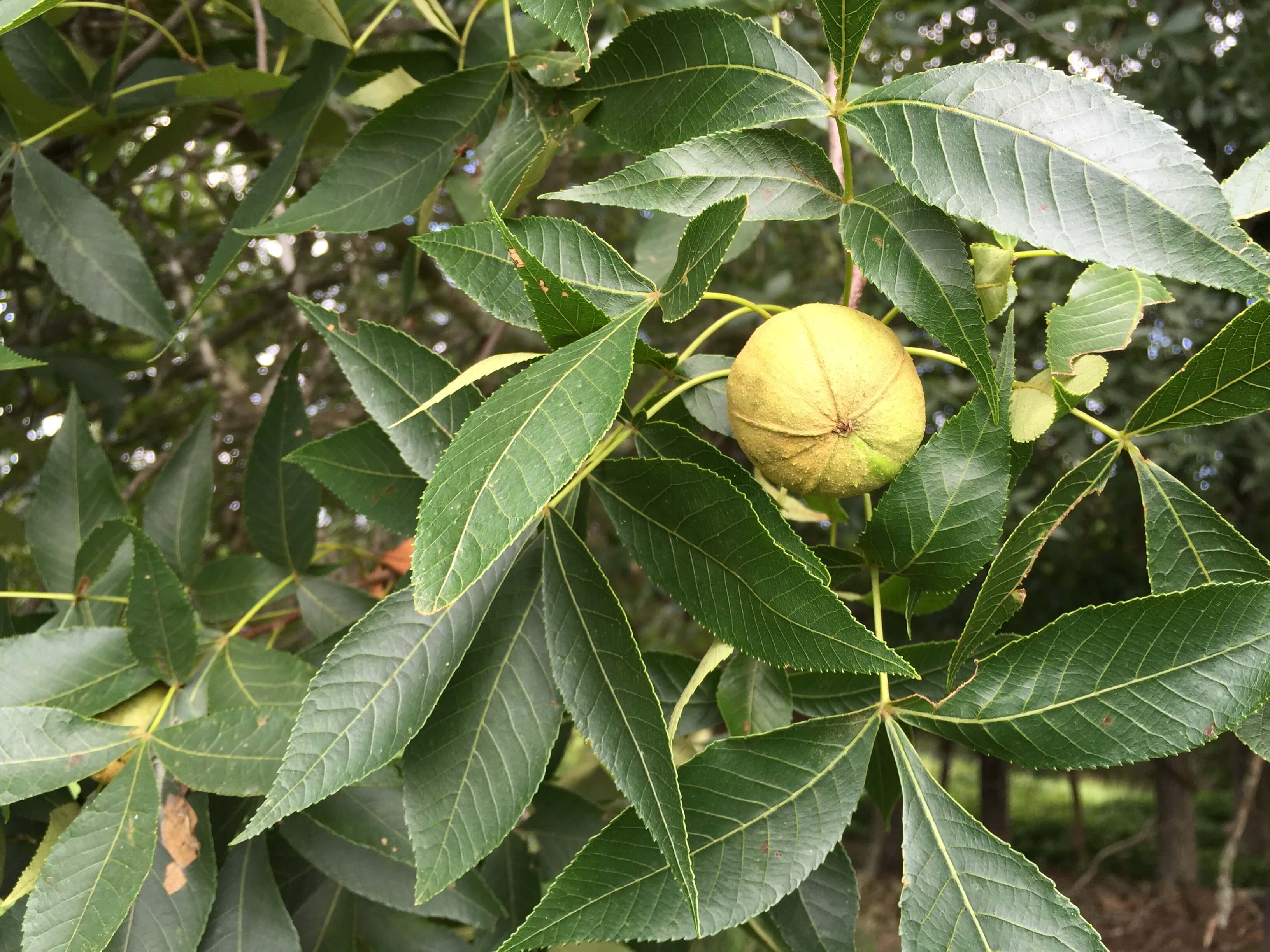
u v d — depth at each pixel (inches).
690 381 9.4
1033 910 7.8
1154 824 62.7
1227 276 7.1
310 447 11.0
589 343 6.8
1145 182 7.4
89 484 13.2
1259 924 55.5
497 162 11.0
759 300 30.7
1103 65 32.1
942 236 8.2
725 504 7.9
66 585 12.8
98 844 8.9
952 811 8.2
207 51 17.1
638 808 7.7
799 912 10.1
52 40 13.8
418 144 11.1
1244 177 8.9
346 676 8.1
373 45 20.7
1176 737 7.8
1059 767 8.1
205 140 23.2
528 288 7.4
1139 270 7.2
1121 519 41.8
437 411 9.9
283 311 29.1
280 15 12.0
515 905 12.5
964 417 8.8
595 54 10.5
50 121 14.4
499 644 8.7
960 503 8.7
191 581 13.2
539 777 8.4
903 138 8.0
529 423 6.2
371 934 11.8
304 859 11.8
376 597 15.2
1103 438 32.8
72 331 24.9
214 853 9.8
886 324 8.8
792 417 8.3
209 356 25.0
